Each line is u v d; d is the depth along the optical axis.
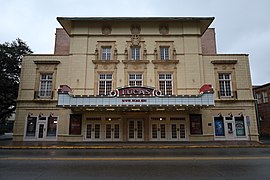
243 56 22.48
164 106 18.69
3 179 6.29
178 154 11.78
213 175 6.74
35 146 15.98
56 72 22.14
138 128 21.05
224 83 22.19
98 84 21.80
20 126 21.00
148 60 22.08
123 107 19.06
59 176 6.62
